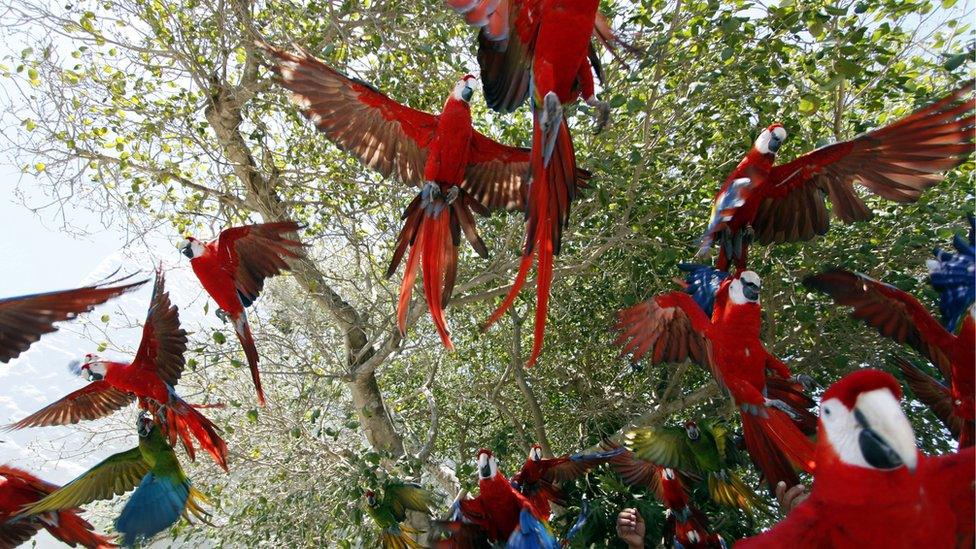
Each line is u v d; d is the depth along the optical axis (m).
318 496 7.34
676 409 6.67
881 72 5.87
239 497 8.15
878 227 6.07
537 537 4.84
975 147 2.92
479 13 2.12
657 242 6.18
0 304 2.85
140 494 4.43
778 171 3.42
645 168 6.38
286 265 4.27
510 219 7.09
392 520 6.00
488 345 8.40
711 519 6.09
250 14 6.86
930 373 5.73
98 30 7.34
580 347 7.62
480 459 5.07
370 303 7.53
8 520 4.35
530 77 2.39
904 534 1.83
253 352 4.28
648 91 6.49
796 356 6.69
